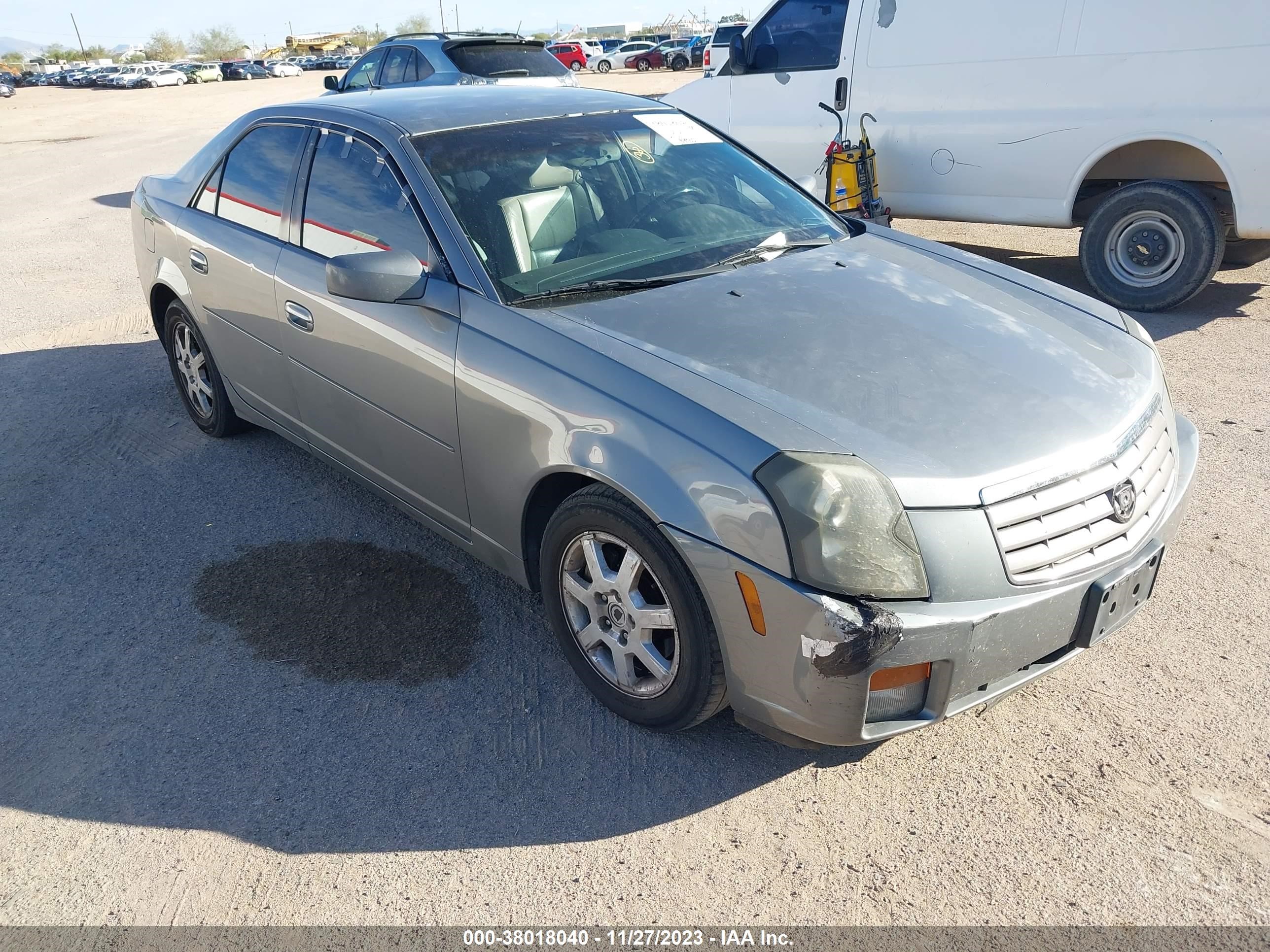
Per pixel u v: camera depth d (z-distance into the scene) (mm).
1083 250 6328
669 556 2375
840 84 7242
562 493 2814
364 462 3525
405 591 3457
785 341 2635
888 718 2223
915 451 2250
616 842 2373
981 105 6586
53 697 2973
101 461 4578
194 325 4363
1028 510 2242
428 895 2246
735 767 2602
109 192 12508
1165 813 2373
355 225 3324
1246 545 3508
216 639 3227
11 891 2305
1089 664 2928
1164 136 5875
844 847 2326
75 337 6418
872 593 2113
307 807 2520
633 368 2504
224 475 4395
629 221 3281
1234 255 6730
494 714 2834
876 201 7230
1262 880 2180
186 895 2275
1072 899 2156
